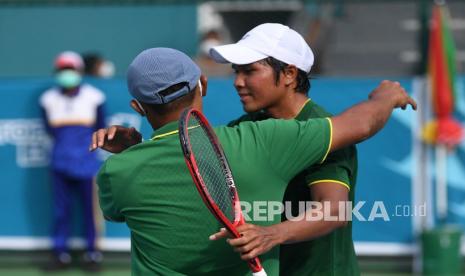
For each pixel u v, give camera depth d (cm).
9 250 1930
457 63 2627
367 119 714
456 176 1798
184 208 709
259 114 831
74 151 1830
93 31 2525
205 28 2641
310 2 2017
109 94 1862
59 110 1834
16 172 1906
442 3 1794
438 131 1758
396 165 1798
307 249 778
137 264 742
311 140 702
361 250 1823
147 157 714
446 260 1748
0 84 1897
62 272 1866
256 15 2784
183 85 719
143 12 2534
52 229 1878
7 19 2509
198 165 709
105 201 748
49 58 2517
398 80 1819
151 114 733
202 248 712
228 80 1816
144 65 714
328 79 1809
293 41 777
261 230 679
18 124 1897
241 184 703
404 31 2747
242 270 721
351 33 2758
